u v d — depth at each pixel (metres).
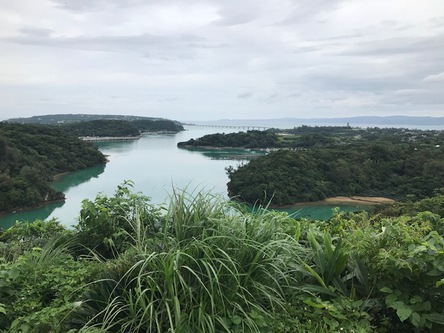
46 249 3.17
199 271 2.10
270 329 2.00
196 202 2.54
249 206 2.80
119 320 1.96
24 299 2.32
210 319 1.85
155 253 2.14
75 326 2.10
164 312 1.97
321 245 2.69
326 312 2.12
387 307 2.16
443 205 7.10
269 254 2.34
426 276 2.16
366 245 2.45
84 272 2.60
